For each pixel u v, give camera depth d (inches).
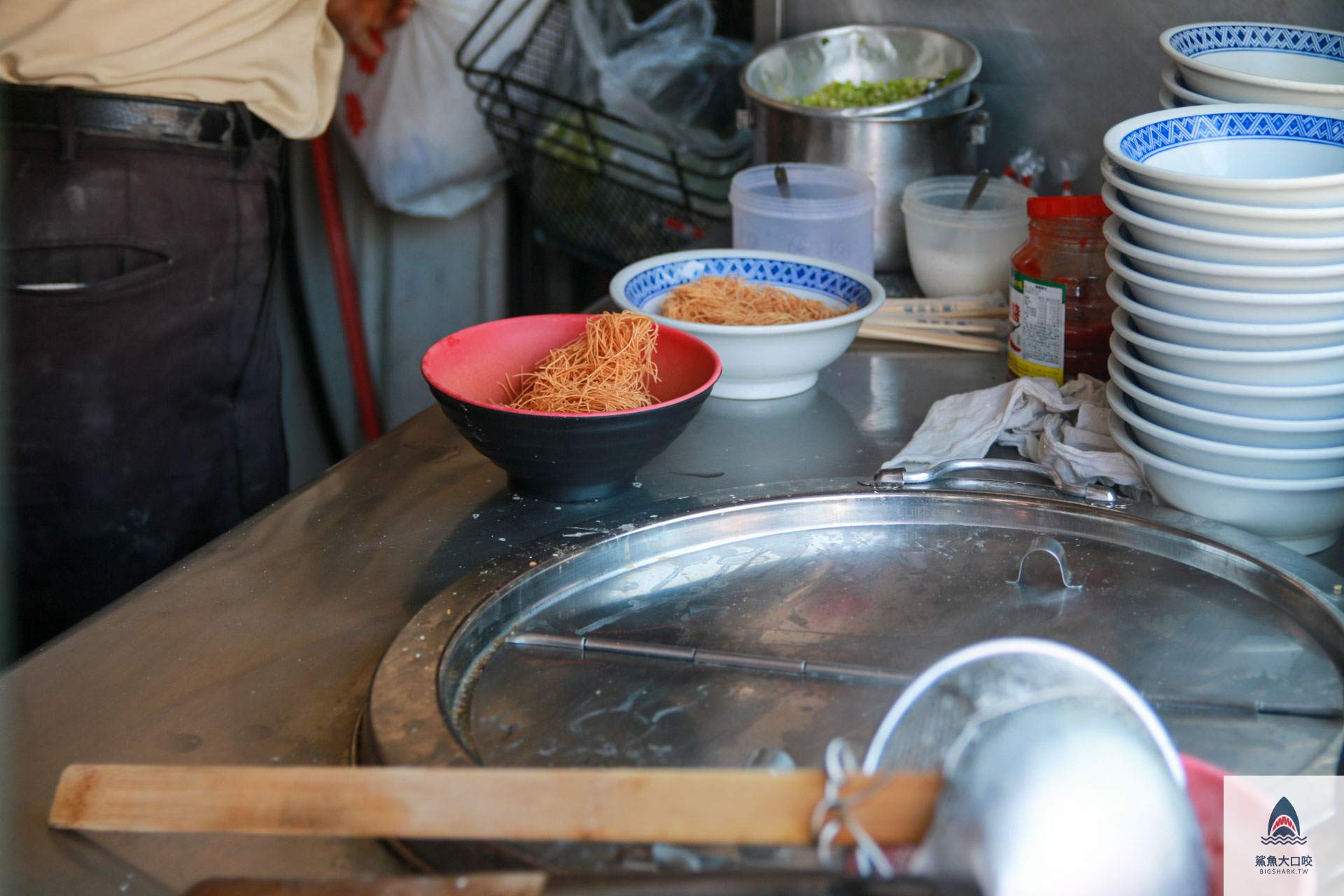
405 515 42.6
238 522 84.0
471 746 29.7
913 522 40.8
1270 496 37.2
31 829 27.0
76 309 69.4
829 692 31.6
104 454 73.3
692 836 21.7
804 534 40.5
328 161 104.6
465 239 106.7
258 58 72.9
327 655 34.1
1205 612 35.1
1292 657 32.7
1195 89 47.1
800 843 21.1
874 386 53.8
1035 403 46.1
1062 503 39.6
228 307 77.9
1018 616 35.2
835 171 62.8
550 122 95.2
